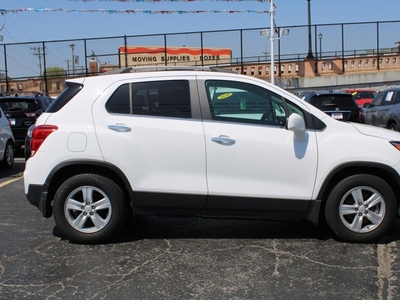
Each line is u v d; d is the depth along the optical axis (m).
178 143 4.92
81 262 4.66
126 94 5.08
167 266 4.55
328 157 4.94
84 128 4.97
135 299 3.87
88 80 5.19
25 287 4.11
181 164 4.93
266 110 5.08
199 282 4.18
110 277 4.30
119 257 4.79
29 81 28.91
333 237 5.36
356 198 5.02
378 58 30.62
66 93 5.19
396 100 13.43
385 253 4.84
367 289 4.01
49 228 5.83
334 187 5.02
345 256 4.76
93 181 5.00
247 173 4.95
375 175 5.10
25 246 5.15
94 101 5.06
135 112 5.03
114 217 5.06
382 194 4.99
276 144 4.94
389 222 5.04
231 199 4.96
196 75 5.11
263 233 5.55
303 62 30.02
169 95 5.07
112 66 28.62
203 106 5.04
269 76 29.77
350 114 12.92
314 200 4.99
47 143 4.97
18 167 11.18
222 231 5.64
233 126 4.98
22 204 7.15
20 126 12.48
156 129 4.94
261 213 5.04
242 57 29.31
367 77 30.69
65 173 5.13
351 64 30.56
